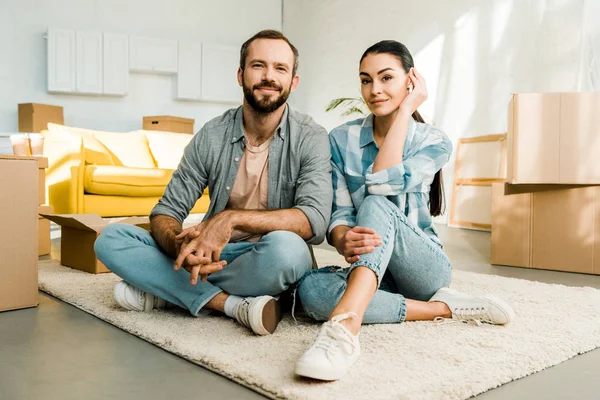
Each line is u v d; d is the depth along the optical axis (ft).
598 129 8.56
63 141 14.05
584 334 4.78
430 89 18.10
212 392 3.54
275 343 4.37
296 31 25.27
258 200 5.51
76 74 20.45
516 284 7.27
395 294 5.00
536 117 8.76
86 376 3.80
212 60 23.45
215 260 4.57
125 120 22.29
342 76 22.48
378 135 5.36
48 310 5.70
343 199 5.38
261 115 5.20
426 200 5.31
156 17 22.98
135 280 5.12
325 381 3.53
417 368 3.81
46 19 20.49
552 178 8.68
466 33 16.76
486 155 15.88
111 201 13.55
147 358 4.20
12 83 19.90
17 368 3.95
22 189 5.67
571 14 13.75
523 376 3.89
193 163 5.53
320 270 4.92
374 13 20.57
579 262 8.70
